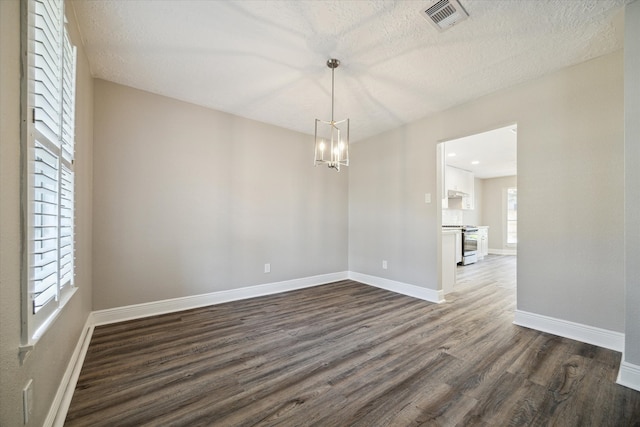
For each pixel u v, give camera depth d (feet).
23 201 3.03
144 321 8.72
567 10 5.59
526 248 8.44
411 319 9.12
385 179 13.25
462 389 5.34
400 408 4.80
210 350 6.89
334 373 5.90
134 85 8.87
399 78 8.36
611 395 5.14
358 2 5.44
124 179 8.80
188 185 10.07
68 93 5.01
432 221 11.25
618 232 6.90
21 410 3.07
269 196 12.23
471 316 9.42
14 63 2.86
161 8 5.64
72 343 5.70
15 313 2.90
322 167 14.17
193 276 10.14
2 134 2.65
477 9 5.58
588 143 7.34
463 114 10.12
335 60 7.45
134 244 8.95
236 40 6.66
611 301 6.99
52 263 3.97
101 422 4.42
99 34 6.43
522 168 8.52
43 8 3.64
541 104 8.16
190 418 4.54
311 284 13.66
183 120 9.99
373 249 13.84
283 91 9.26
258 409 4.76
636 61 5.40
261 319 9.05
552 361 6.37
